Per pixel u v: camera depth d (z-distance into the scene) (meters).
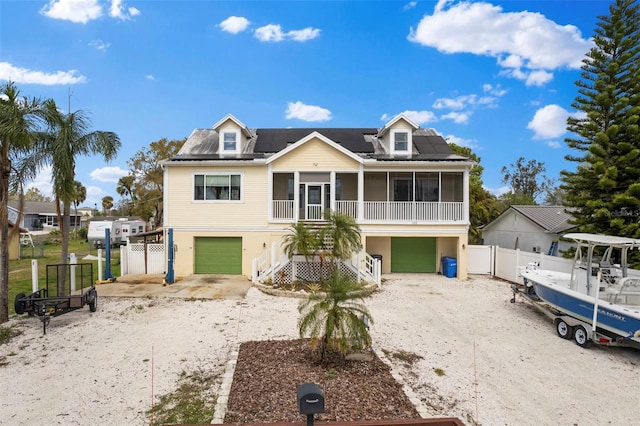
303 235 13.92
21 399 5.92
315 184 18.17
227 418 5.09
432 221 17.55
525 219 23.52
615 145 14.69
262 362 7.14
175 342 8.52
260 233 17.67
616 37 15.10
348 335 6.85
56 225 57.66
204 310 11.34
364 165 17.58
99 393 6.11
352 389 6.03
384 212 17.84
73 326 9.66
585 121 15.84
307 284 14.48
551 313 10.41
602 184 14.38
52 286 14.77
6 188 10.11
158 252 17.95
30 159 10.61
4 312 9.95
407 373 7.11
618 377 7.31
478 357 8.14
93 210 89.00
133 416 5.39
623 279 8.84
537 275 11.95
